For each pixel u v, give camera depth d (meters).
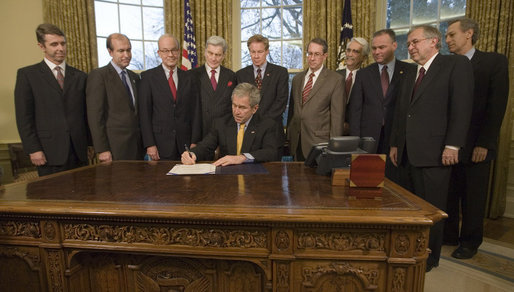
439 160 2.09
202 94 2.95
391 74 2.70
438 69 2.08
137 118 2.92
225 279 1.41
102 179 1.75
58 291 1.37
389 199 1.33
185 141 2.88
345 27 4.26
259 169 1.95
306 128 2.81
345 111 3.08
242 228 1.22
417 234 1.14
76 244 1.31
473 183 2.55
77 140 2.63
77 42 4.46
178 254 1.27
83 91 2.70
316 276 1.22
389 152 2.62
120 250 1.29
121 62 2.74
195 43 4.80
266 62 3.00
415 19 4.17
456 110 2.01
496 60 2.38
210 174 1.83
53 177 1.81
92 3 4.53
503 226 3.32
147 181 1.69
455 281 2.19
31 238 1.35
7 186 1.60
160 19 5.20
